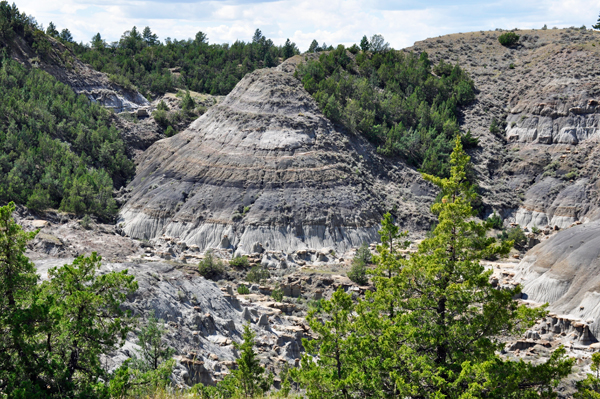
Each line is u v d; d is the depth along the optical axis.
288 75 145.00
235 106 136.38
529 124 143.50
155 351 47.78
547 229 117.69
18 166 110.94
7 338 29.78
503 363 33.97
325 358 39.56
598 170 124.25
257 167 119.19
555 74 153.12
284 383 46.81
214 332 64.88
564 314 75.75
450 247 40.06
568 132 137.12
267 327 70.06
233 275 94.88
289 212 111.31
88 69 173.25
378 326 40.19
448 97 157.12
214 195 115.88
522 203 127.19
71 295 32.31
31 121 126.25
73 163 122.94
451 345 37.72
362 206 116.00
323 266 100.00
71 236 98.50
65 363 31.94
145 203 118.38
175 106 173.00
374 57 167.38
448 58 179.88
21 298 31.23
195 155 127.00
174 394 38.12
